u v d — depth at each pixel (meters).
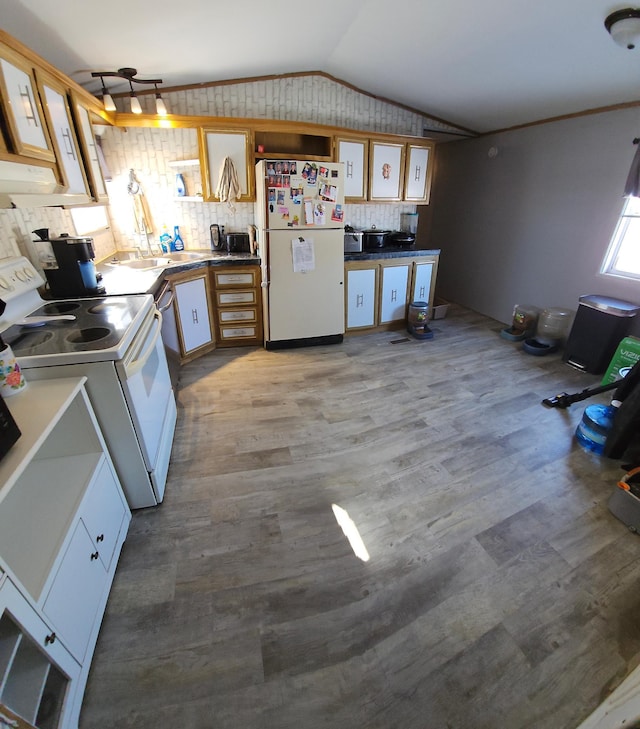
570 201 3.55
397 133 3.96
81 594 1.20
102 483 1.47
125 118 2.97
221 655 1.25
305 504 1.86
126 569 1.53
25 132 1.52
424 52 2.70
